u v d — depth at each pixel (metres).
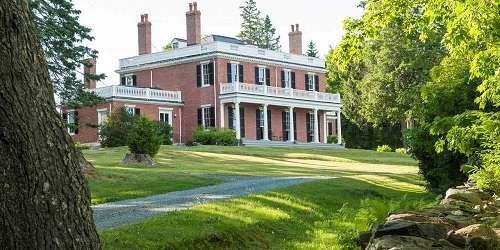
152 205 15.27
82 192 3.79
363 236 9.74
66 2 26.61
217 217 12.41
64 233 3.61
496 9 9.16
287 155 42.88
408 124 62.88
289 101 57.38
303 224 13.74
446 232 7.71
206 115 54.75
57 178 3.63
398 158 44.72
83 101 27.66
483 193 10.88
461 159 16.14
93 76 28.70
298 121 60.19
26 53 3.61
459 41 10.21
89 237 3.78
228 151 42.28
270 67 58.47
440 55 54.69
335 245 10.76
